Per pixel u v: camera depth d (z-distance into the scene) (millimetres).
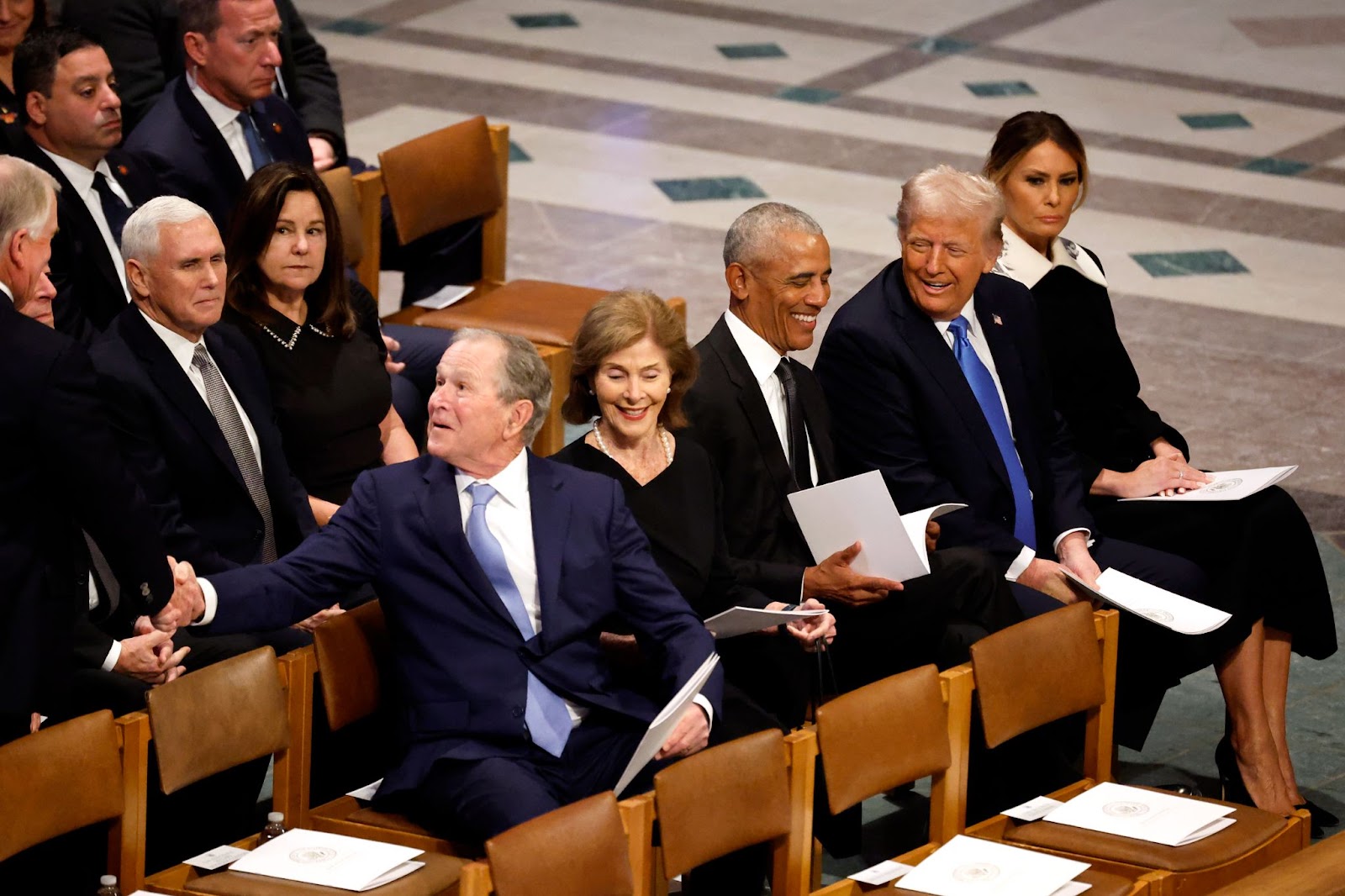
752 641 15695
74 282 18062
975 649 14180
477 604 13789
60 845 14305
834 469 16828
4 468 12969
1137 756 18391
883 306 17297
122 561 13414
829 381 17453
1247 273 32438
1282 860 12188
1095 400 19016
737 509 16219
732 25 47781
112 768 12367
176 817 14711
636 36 46406
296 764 13703
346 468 17922
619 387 14836
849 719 13305
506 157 24984
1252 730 16969
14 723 13008
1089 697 14906
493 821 13078
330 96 26812
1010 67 44656
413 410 20781
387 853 12820
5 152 18344
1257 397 27422
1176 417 26562
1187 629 15758
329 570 13883
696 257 31953
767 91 42188
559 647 13922
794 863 13250
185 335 15758
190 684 12781
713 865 14125
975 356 17391
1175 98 42625
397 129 38125
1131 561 17328
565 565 13969
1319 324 30328
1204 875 13453
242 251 17297
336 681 13797
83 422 13109
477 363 13781
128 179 19234
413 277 25062
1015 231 18969
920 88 42781
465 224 24922
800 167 37031
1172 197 36094
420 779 13562
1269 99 42719
